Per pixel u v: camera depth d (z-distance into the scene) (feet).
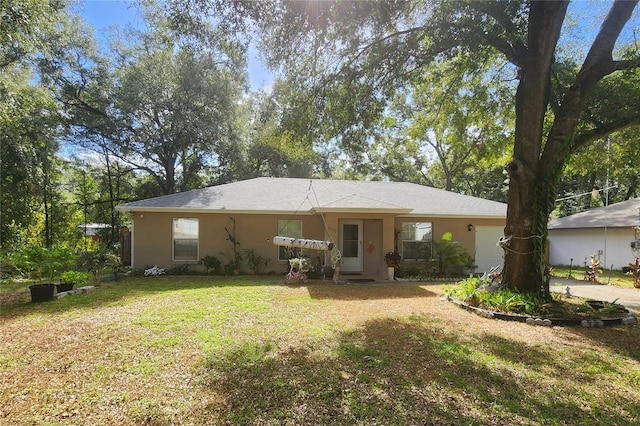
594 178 83.92
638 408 10.94
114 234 68.85
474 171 92.94
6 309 22.93
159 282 34.73
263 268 42.68
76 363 13.80
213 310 22.16
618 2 22.72
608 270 52.90
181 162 75.82
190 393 11.39
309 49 22.24
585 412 10.65
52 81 58.70
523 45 24.90
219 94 65.31
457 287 28.04
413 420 9.96
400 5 20.71
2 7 24.02
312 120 25.96
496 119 36.01
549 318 20.75
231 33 20.33
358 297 27.63
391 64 24.61
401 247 44.39
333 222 38.50
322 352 15.03
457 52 24.62
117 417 10.02
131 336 16.97
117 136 65.31
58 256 27.25
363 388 11.81
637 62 22.98
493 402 11.09
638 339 17.95
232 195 45.65
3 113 35.88
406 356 14.76
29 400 11.00
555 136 24.45
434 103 34.96
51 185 60.18
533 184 24.88
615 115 25.76
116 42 63.00
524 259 25.00
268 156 82.84
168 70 63.67
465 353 15.28
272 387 11.78
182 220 42.16
